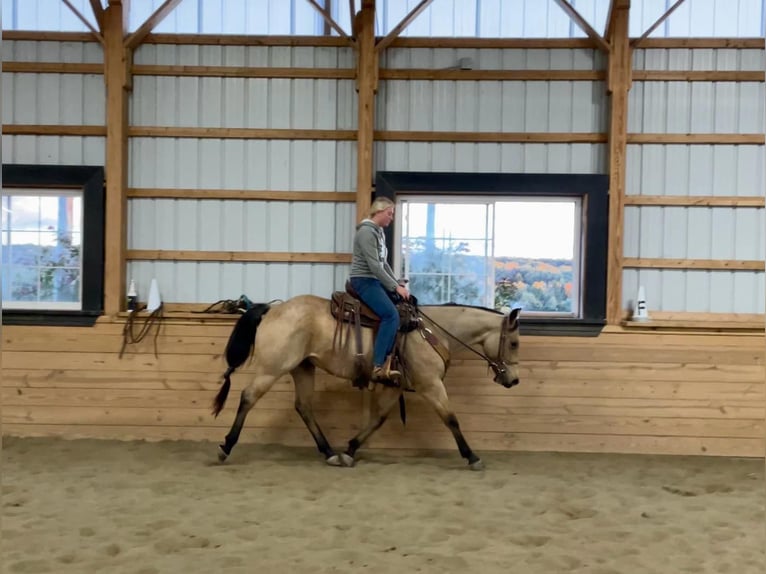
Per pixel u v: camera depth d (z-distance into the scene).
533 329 4.19
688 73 4.30
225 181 4.45
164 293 4.44
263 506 2.89
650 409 4.15
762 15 4.33
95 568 2.21
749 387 4.12
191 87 4.43
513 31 4.40
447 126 4.39
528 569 2.25
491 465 3.75
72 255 4.44
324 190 4.44
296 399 3.84
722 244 4.33
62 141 4.41
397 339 3.56
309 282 4.44
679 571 2.26
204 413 4.20
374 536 2.54
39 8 4.41
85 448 3.97
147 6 4.44
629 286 4.35
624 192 4.27
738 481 3.51
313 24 4.43
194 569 2.21
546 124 4.37
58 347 4.24
